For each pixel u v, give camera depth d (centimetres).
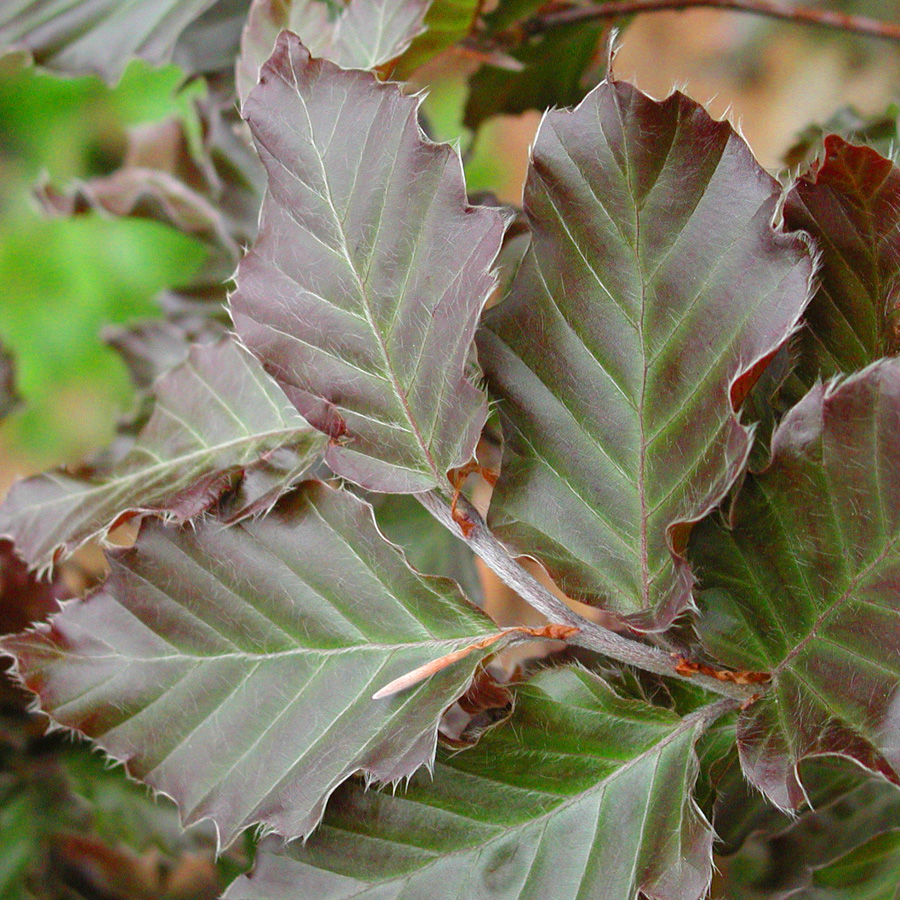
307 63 34
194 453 37
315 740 33
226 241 45
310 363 34
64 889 45
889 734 31
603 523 33
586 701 33
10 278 104
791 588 32
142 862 46
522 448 33
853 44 97
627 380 33
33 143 104
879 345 33
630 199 33
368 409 34
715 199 32
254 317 34
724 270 32
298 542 34
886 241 33
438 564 42
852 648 32
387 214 33
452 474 33
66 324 105
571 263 33
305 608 34
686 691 34
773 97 100
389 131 33
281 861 33
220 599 34
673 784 33
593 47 50
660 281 33
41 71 43
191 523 34
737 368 32
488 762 33
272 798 33
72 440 103
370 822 33
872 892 35
